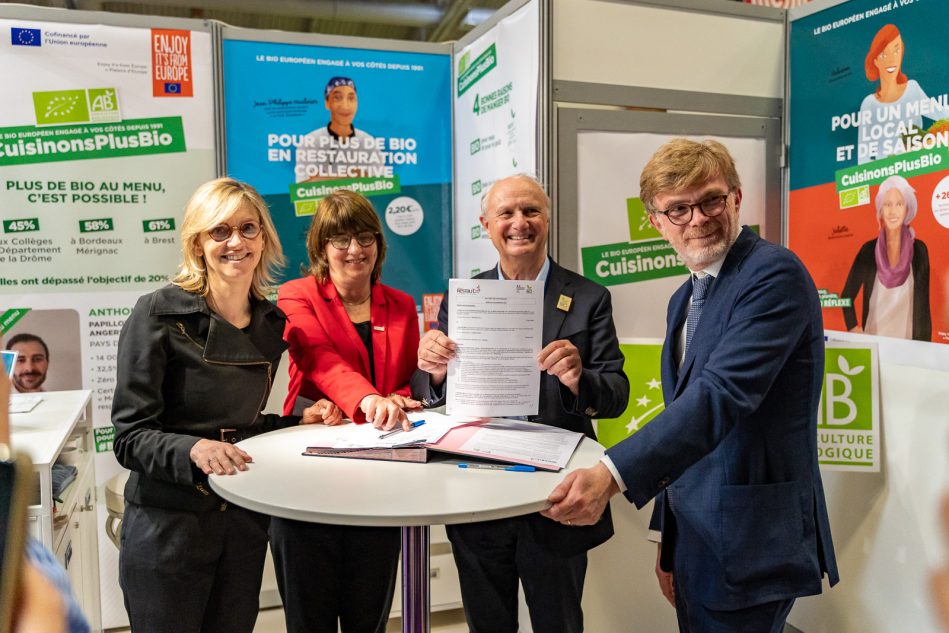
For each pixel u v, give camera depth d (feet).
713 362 4.38
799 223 8.04
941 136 6.36
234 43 9.30
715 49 7.98
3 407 1.94
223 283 5.37
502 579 6.23
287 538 5.64
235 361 5.36
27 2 13.78
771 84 8.23
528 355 5.11
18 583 1.78
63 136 8.71
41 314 8.79
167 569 5.09
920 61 6.53
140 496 5.16
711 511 4.65
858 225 7.27
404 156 10.12
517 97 8.01
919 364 6.61
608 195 7.72
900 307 6.79
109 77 8.83
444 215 10.37
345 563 6.08
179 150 9.16
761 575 4.49
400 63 9.98
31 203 8.66
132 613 5.24
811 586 4.55
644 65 7.74
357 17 14.94
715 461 4.69
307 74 9.63
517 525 5.90
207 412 5.35
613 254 7.77
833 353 6.91
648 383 7.50
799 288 4.45
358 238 6.68
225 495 4.09
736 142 8.14
